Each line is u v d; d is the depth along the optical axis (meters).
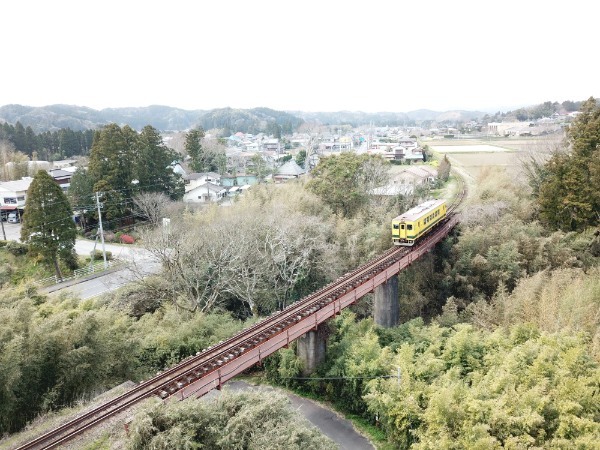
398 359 23.58
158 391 18.12
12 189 61.50
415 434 19.41
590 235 37.56
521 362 20.88
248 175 89.00
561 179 40.47
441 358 23.97
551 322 25.38
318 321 25.25
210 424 14.80
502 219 43.22
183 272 33.72
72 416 17.66
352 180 50.88
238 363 20.50
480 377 20.95
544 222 42.22
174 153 66.56
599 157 37.62
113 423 16.48
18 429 18.77
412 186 53.31
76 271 43.78
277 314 25.33
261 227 39.47
